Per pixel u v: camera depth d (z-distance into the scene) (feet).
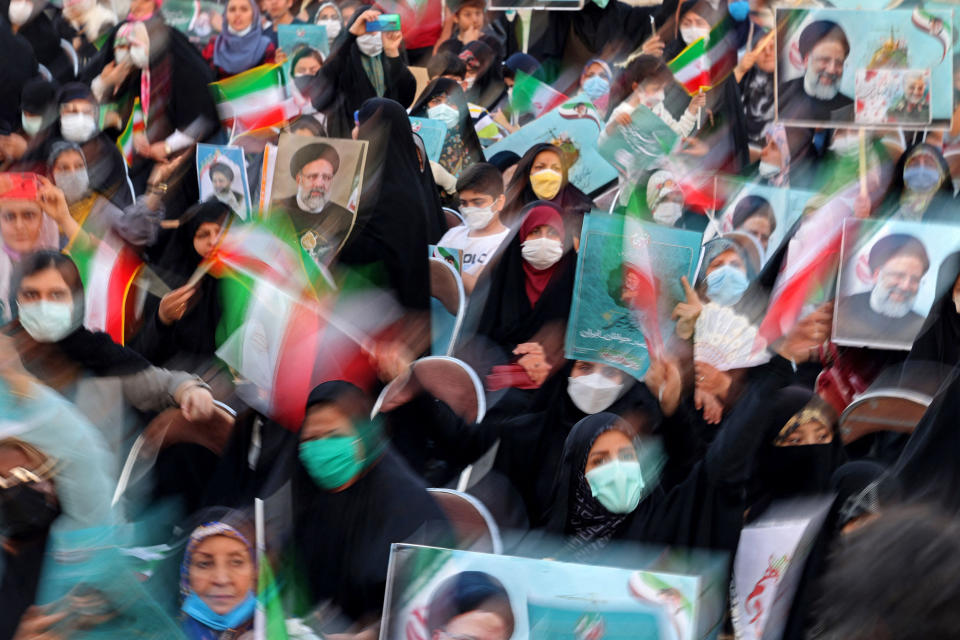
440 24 33.76
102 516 11.03
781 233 18.43
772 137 22.93
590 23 32.42
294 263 15.10
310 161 16.37
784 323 15.85
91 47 32.96
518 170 18.97
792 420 11.71
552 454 13.73
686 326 13.57
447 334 16.66
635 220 14.06
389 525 10.81
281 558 10.92
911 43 19.19
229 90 26.05
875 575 4.61
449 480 13.76
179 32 26.20
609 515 11.34
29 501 10.53
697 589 8.41
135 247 17.74
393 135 17.04
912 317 14.55
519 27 33.12
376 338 15.07
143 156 25.44
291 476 11.18
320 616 10.78
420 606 8.60
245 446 13.61
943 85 19.10
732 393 13.10
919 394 13.42
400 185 16.72
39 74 26.03
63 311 13.17
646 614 8.42
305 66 26.20
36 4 30.07
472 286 18.20
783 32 19.57
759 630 10.52
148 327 15.96
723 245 15.66
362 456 10.90
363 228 16.34
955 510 8.67
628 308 13.83
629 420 13.26
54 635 10.54
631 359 13.71
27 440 10.73
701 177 22.66
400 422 13.80
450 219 19.99
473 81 27.66
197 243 15.64
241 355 13.76
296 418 13.41
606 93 28.04
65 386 13.41
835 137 22.33
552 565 8.54
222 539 10.50
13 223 16.35
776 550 10.59
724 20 29.22
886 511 4.98
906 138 22.63
